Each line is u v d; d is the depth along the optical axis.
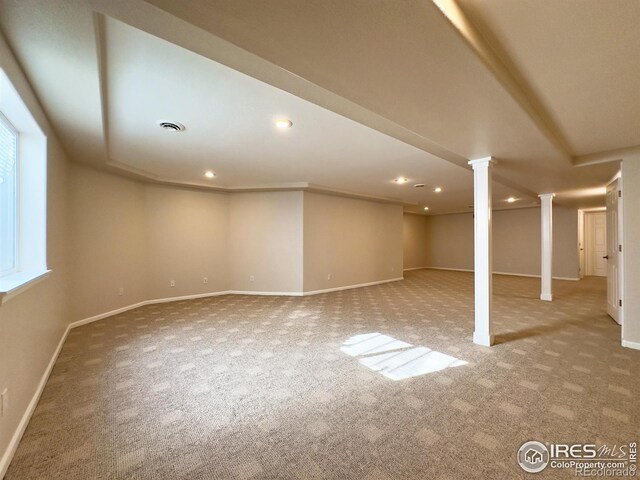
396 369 2.66
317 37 1.30
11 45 1.56
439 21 1.20
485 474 1.46
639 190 3.17
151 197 5.29
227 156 3.93
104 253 4.34
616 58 1.62
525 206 8.97
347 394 2.24
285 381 2.45
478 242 3.31
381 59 1.46
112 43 1.65
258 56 1.46
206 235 5.99
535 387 2.32
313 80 1.66
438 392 2.26
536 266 9.04
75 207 3.87
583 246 9.06
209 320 4.27
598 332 3.71
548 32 1.43
